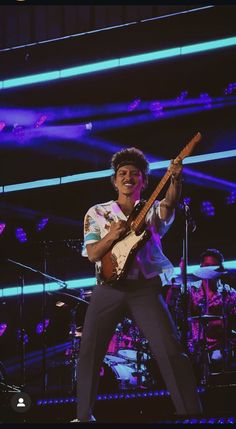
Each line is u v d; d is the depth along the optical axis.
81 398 4.21
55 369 9.45
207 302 8.57
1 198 11.36
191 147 4.03
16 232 11.21
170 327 4.12
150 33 10.52
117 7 10.76
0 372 8.10
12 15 11.27
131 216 4.21
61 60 10.98
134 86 10.70
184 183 10.45
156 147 10.66
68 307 8.50
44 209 11.16
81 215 10.98
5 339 10.60
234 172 10.31
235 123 10.33
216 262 8.77
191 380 4.04
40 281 10.70
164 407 5.70
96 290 4.23
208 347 8.37
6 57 11.23
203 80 10.39
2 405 6.31
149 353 8.08
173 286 8.38
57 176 11.14
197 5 10.33
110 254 4.18
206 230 10.33
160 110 10.62
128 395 6.03
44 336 8.43
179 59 10.43
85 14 10.91
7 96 11.25
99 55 10.79
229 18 10.14
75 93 10.98
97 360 4.22
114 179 4.50
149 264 4.19
